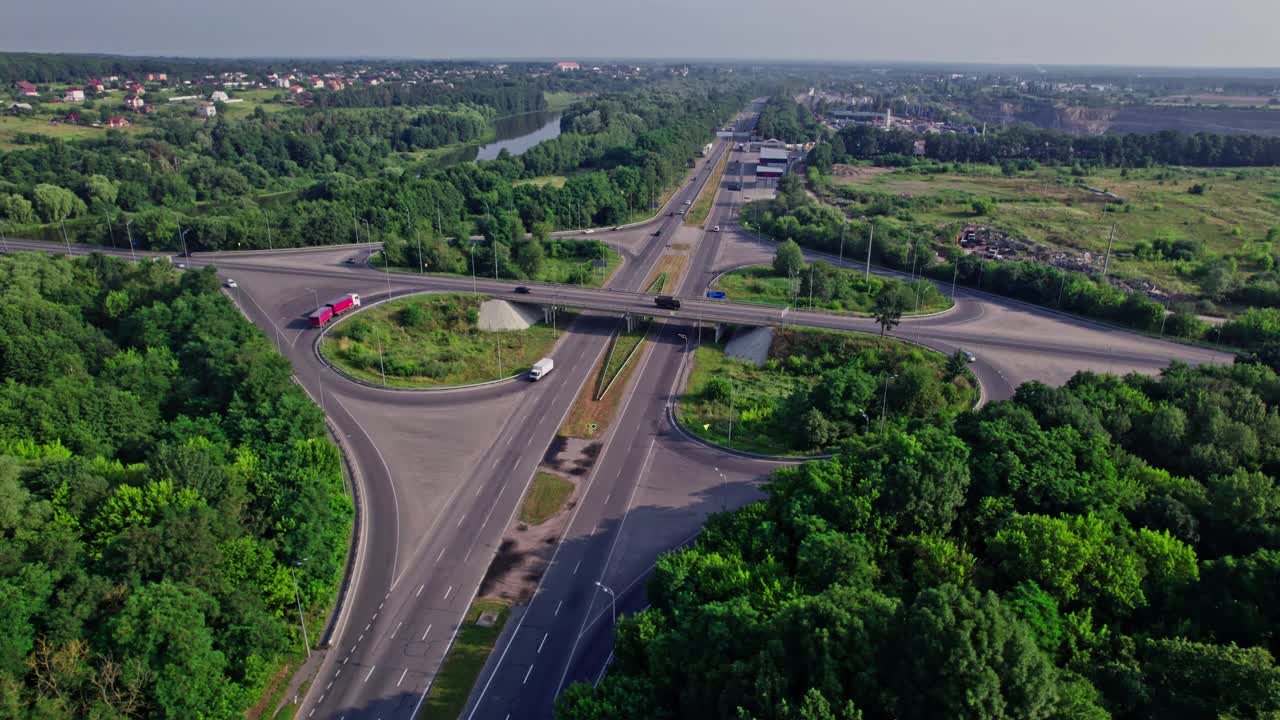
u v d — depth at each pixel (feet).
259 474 343.67
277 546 312.71
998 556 287.89
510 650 302.25
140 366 455.22
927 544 289.94
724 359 585.63
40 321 493.36
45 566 261.44
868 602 232.32
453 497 400.67
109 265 638.53
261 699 275.59
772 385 541.34
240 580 293.23
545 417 487.61
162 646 248.11
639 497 404.57
